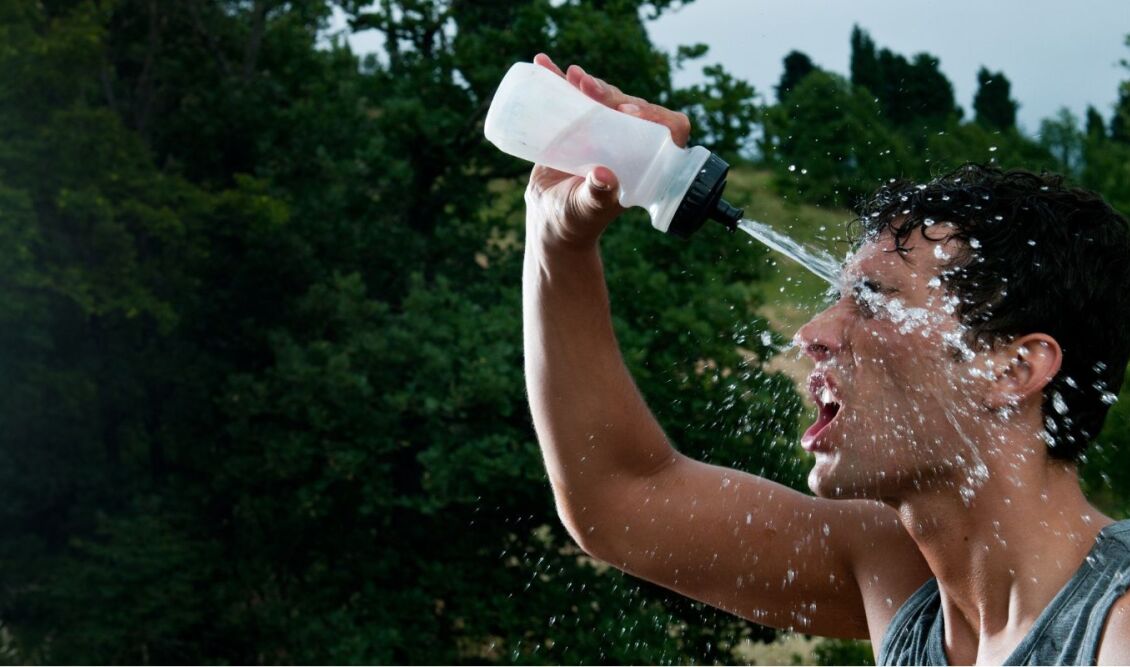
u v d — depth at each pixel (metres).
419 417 12.63
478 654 12.05
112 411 13.25
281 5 14.41
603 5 13.45
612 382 1.46
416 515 12.73
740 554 1.46
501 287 12.60
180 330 13.74
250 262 13.30
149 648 12.32
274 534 12.45
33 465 12.75
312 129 13.77
